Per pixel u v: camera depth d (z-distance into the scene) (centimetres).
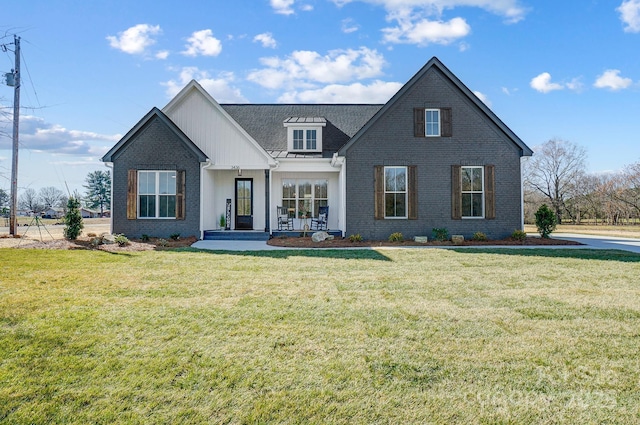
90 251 1004
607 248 1115
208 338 379
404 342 372
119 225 1375
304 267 786
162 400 267
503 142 1375
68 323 419
